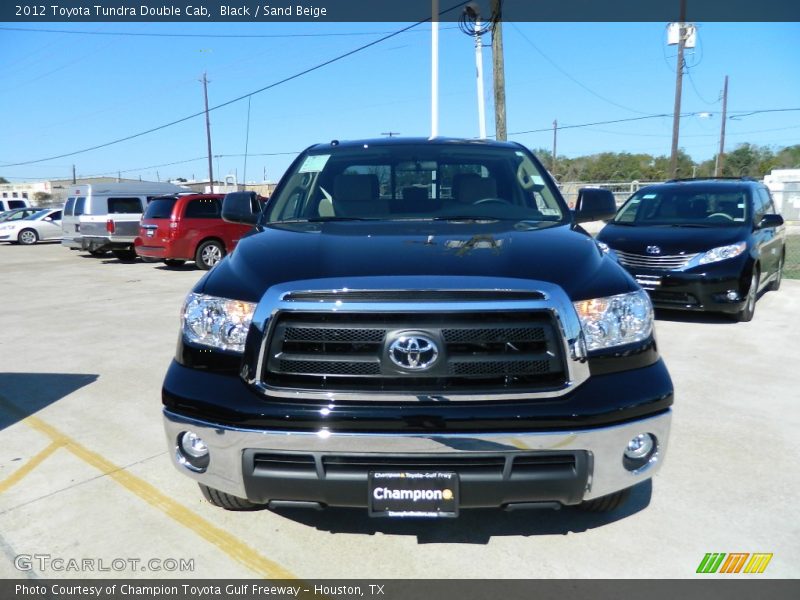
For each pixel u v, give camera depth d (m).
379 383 2.47
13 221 25.33
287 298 2.51
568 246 3.00
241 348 2.60
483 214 3.78
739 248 7.55
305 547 2.97
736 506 3.30
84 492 3.50
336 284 2.50
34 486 3.57
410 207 3.85
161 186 18.20
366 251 2.86
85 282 12.86
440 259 2.72
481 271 2.59
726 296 7.47
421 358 2.44
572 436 2.44
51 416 4.71
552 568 2.79
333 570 2.79
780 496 3.40
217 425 2.54
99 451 4.06
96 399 5.11
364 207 3.86
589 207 4.13
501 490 2.48
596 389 2.52
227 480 2.60
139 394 5.23
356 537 3.05
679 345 6.67
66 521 3.20
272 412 2.46
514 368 2.49
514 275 2.57
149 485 3.58
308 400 2.47
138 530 3.11
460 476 2.46
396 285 2.47
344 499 2.51
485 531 3.10
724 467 3.75
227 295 2.69
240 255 3.04
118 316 8.83
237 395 2.54
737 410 4.70
